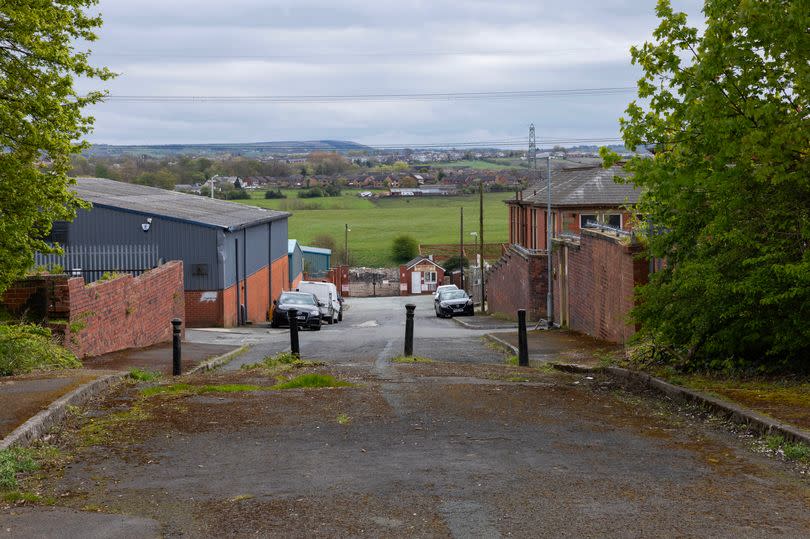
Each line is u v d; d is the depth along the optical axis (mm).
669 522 6039
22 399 10727
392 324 46250
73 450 8516
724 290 12422
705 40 13188
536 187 60844
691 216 14648
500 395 12047
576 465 7789
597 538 5711
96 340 20266
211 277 39656
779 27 12016
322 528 5969
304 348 25297
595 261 25578
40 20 18234
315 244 129750
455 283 92625
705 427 9695
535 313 38781
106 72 19797
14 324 17453
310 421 10016
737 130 12836
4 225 17844
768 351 12539
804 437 8258
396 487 7016
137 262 37469
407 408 10906
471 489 6938
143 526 6027
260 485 7137
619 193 49125
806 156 12336
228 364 21422
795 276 11672
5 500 6664
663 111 14898
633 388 13172
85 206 20984
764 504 6484
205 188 138125
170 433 9328
